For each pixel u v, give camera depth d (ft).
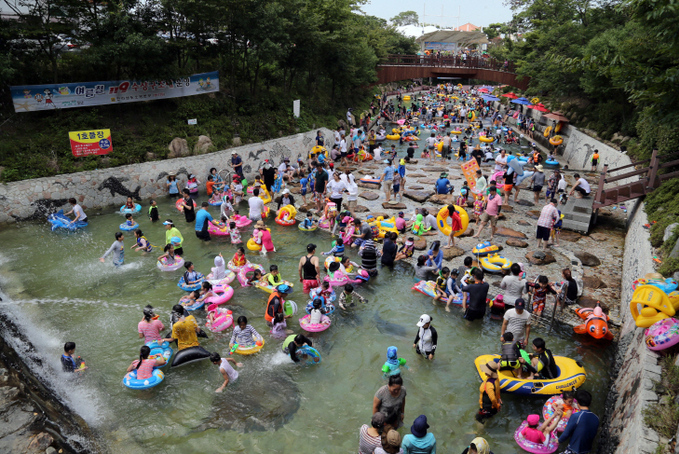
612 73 31.50
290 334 31.37
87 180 55.42
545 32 111.04
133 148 61.62
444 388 26.73
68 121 58.70
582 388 26.53
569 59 33.09
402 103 195.62
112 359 28.76
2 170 50.85
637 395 20.15
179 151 66.18
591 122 93.30
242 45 81.15
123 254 41.24
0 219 49.34
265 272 40.68
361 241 46.29
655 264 31.42
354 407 25.18
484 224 47.24
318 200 55.57
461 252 43.80
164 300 35.78
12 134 54.49
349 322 33.47
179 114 70.08
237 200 61.52
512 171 58.70
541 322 32.73
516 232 49.16
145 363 26.50
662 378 20.53
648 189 47.26
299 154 83.20
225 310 33.37
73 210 49.73
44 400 22.90
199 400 25.52
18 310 33.30
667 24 26.50
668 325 22.17
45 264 41.14
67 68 63.00
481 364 27.14
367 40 141.49
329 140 93.20
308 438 22.93
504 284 33.71
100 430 23.06
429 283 37.63
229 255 44.29
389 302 36.32
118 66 62.39
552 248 45.37
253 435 23.08
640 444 16.72
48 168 53.52
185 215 52.75
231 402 25.40
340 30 96.84
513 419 24.23
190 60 82.43
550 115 104.88
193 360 28.45
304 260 36.29
